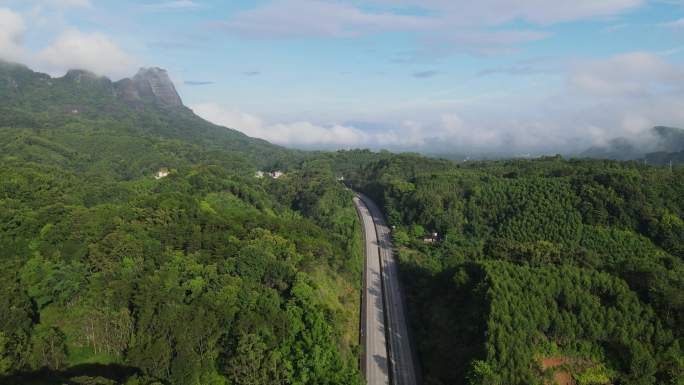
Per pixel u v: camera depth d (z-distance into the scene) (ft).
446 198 614.34
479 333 296.51
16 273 310.24
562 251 381.40
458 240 542.16
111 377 257.96
